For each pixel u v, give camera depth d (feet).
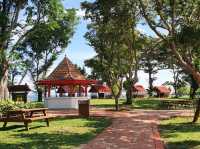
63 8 120.67
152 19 94.48
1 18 110.01
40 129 75.92
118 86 145.07
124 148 52.75
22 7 117.19
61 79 143.23
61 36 166.20
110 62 147.84
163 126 82.69
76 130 74.74
